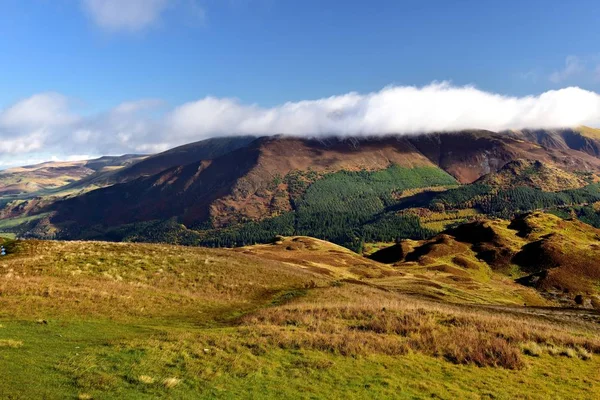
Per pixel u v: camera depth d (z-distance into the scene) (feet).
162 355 67.62
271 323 102.99
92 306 106.93
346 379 64.44
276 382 61.11
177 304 125.90
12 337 72.28
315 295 162.91
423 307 133.69
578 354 85.97
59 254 174.40
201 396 53.83
